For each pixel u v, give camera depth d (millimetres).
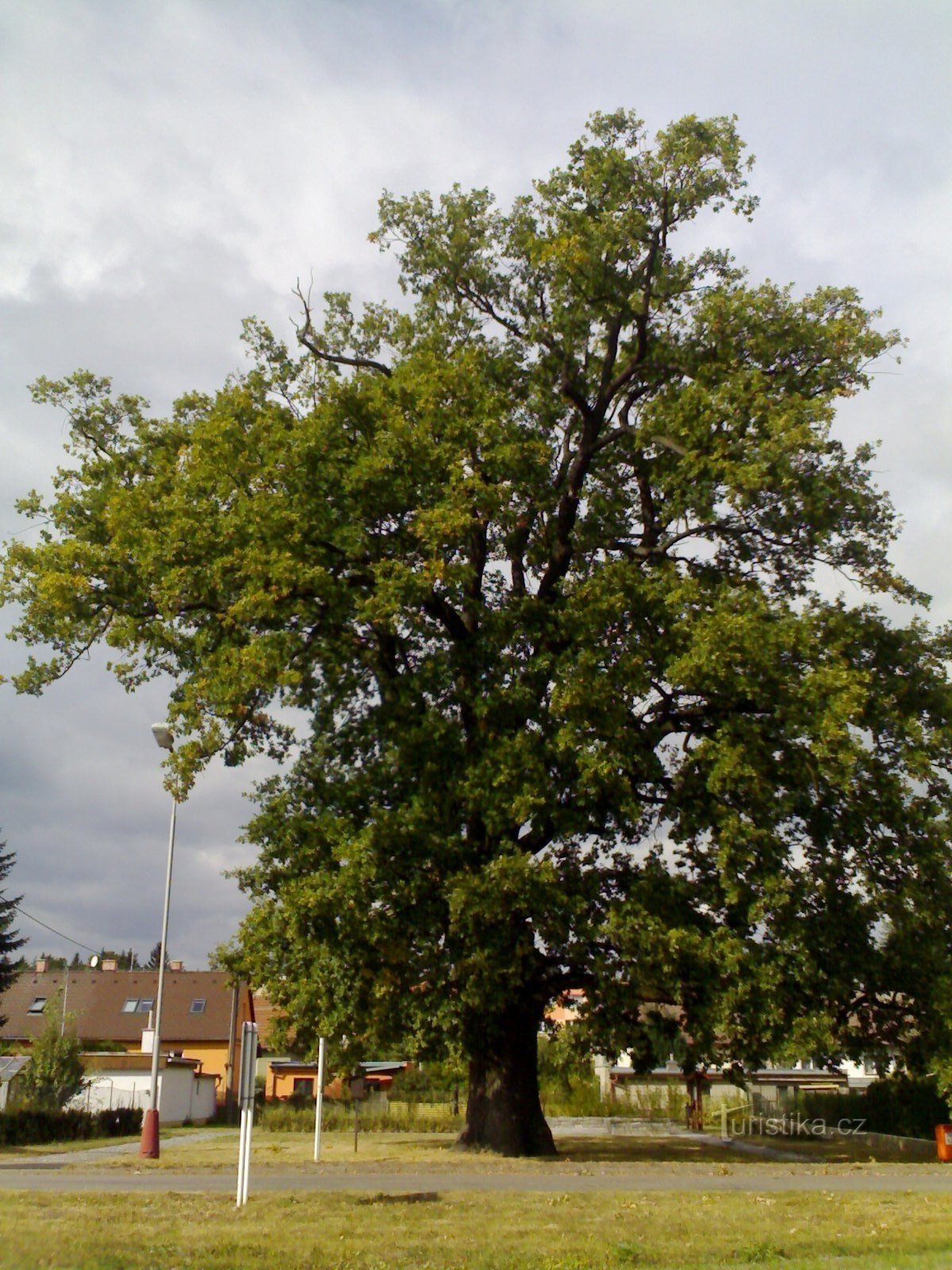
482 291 27359
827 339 24297
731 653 21281
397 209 27188
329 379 23156
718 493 23797
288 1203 14398
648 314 25750
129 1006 72625
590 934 21875
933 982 23094
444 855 21734
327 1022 21312
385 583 21328
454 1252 11227
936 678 24953
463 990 21281
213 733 21750
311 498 22078
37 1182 17438
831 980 22250
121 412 25453
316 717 26234
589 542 26734
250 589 21062
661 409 24859
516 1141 23266
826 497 23219
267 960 23047
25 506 24109
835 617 24266
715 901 22547
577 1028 23078
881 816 23812
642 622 23125
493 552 26266
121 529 21781
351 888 20625
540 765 21516
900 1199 15211
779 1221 13266
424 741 22750
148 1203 14469
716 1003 21203
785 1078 53125
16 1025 69625
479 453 23562
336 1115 40750
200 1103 61156
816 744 21578
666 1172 19094
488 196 27062
